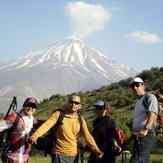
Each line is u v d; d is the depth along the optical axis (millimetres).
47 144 4793
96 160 5453
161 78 84688
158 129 5012
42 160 10570
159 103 5074
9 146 4742
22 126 4797
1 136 4801
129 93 74500
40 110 93000
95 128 5594
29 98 4953
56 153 4719
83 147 5227
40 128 4523
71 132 4770
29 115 4945
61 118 4730
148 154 4930
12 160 4707
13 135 4754
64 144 4723
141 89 5324
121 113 56781
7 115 4848
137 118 5148
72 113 4848
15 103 4898
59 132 4730
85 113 66750
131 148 14938
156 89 70125
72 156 4766
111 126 5430
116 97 73250
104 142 5453
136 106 5230
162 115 5020
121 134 5496
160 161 10375
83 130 4977
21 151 4777
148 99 5004
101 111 5574
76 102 4797
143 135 4758
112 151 5449
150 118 4840
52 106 92812
